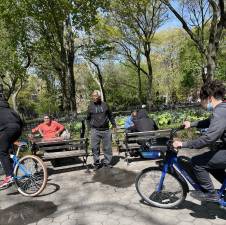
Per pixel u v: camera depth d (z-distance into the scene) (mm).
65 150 7898
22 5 17562
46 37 20453
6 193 6066
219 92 4043
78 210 5090
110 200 5398
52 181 6641
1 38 20531
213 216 4555
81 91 53719
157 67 45000
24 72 22750
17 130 5879
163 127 13000
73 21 17734
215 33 14539
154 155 4766
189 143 4047
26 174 5910
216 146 4141
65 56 20125
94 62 36031
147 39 27641
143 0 20750
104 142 7363
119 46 31297
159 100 47531
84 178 6707
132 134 7500
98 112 7266
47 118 8695
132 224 4488
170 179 4816
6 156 5887
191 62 31688
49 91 35500
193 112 14992
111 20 24312
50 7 17203
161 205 4902
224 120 3859
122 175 6730
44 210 5188
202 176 4203
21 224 4758
